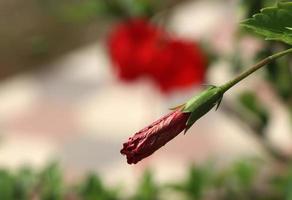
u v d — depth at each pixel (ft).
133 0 4.79
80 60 12.78
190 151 8.95
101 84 11.51
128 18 4.83
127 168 8.73
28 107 11.03
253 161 5.23
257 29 2.68
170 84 4.71
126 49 4.73
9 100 11.47
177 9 14.17
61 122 10.34
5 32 13.00
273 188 5.27
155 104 10.12
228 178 4.92
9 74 12.62
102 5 4.84
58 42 13.14
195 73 4.70
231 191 4.92
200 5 14.14
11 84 12.23
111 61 4.92
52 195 4.08
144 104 10.44
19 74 12.63
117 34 4.77
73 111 10.68
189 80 4.69
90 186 4.40
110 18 4.87
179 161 8.73
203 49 4.77
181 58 4.67
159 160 8.77
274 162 5.54
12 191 4.07
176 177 8.29
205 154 8.77
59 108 10.82
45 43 8.23
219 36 11.38
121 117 10.28
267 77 4.48
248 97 5.03
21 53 12.78
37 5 13.12
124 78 4.80
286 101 4.83
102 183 4.45
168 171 8.48
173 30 5.10
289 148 7.95
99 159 9.16
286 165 5.48
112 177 8.54
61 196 4.13
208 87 2.70
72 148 9.51
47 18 13.24
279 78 4.30
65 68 12.54
